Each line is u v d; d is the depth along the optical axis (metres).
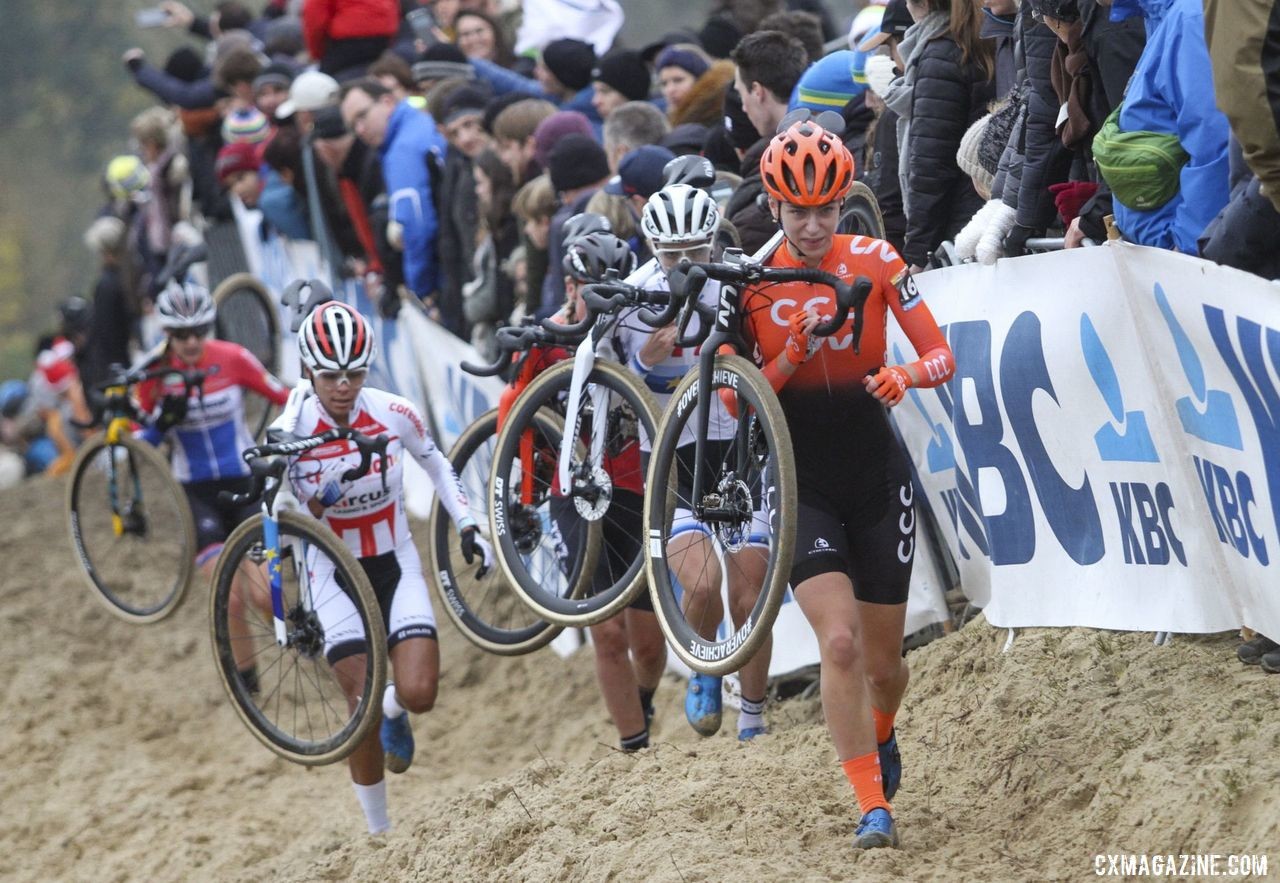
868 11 18.69
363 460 16.16
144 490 35.81
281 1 37.81
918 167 15.78
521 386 16.36
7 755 25.33
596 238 14.93
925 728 14.80
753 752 15.30
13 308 114.56
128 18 118.19
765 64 17.48
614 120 19.77
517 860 13.76
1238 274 11.48
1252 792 10.82
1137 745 12.28
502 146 22.62
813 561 12.05
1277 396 11.29
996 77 15.49
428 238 25.53
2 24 116.06
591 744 20.97
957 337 15.40
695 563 15.49
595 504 14.81
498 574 25.12
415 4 31.38
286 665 25.23
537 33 26.73
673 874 11.97
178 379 23.67
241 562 17.39
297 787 22.72
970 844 12.14
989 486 15.40
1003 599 15.37
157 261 36.72
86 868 21.34
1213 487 12.43
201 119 34.66
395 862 15.60
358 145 27.19
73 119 116.62
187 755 24.88
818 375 12.24
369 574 17.11
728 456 13.78
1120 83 13.37
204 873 19.91
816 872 11.57
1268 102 10.77
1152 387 12.88
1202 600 12.88
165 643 28.72
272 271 33.81
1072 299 13.63
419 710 16.52
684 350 15.52
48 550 33.78
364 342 16.31
